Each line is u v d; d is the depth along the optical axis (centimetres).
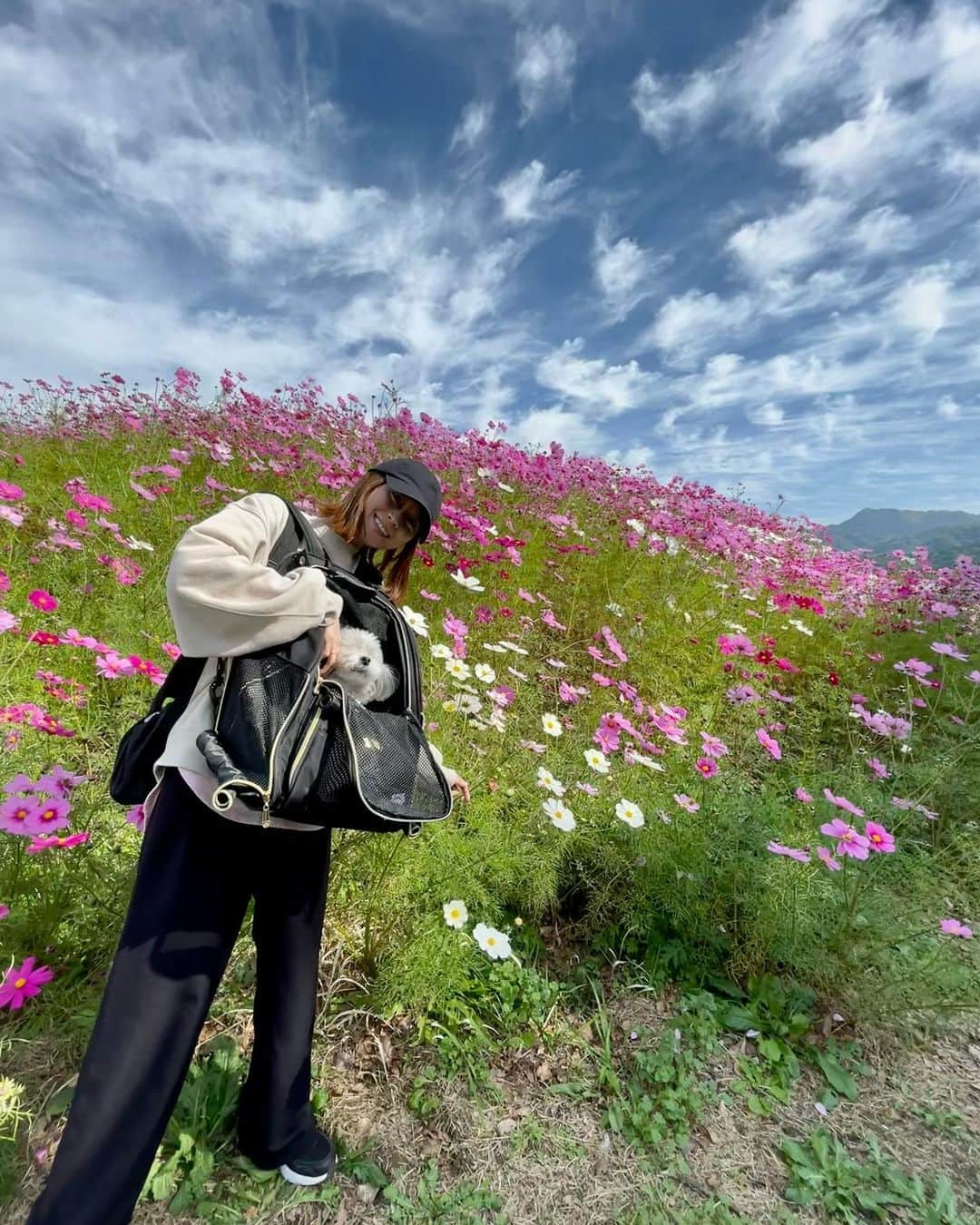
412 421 673
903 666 399
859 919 238
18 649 271
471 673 306
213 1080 163
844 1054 210
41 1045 160
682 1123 179
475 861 219
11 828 155
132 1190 112
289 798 115
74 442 549
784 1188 167
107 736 254
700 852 251
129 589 326
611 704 356
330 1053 181
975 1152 183
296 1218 143
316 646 124
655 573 530
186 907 117
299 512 142
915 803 296
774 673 443
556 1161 166
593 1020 208
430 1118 171
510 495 592
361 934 210
